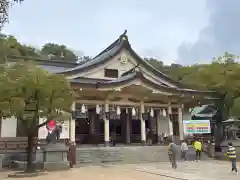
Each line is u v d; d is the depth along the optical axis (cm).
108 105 3002
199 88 3622
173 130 3509
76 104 2922
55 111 1697
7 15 1278
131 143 3297
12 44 5528
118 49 3366
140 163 2364
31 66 1647
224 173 1677
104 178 1462
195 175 1575
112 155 2434
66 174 1638
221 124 3234
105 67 3297
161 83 3572
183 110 3647
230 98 3291
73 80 2884
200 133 3064
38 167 1878
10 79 1548
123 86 2869
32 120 1697
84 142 3164
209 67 3550
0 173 1759
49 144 1972
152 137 3422
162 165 2177
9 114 1596
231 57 3519
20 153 2172
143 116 3097
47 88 1576
